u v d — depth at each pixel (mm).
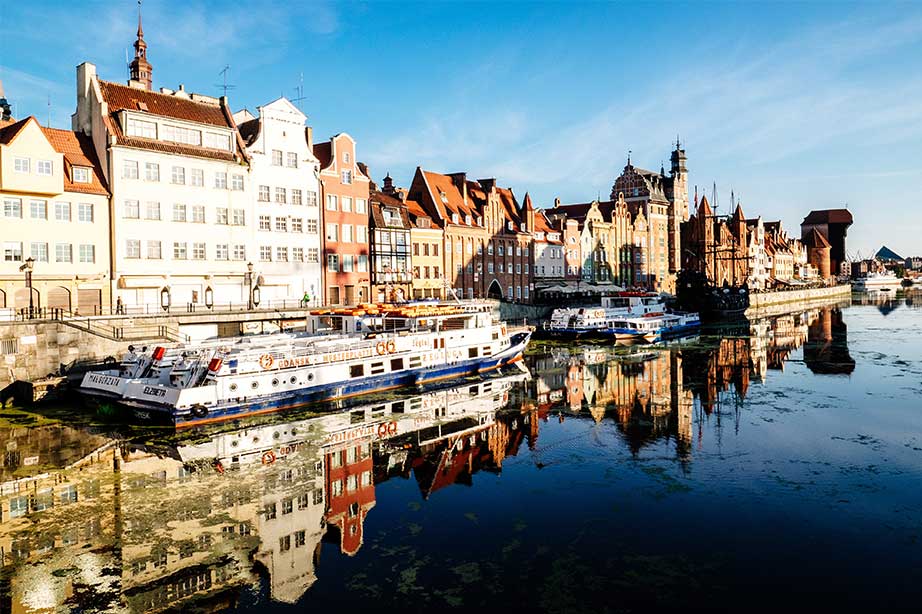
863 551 19328
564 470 27109
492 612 16219
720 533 20688
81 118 56188
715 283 133500
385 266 74188
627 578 17906
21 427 33438
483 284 91688
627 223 128250
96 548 19828
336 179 69438
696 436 31953
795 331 83500
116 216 52281
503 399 41375
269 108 63094
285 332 54844
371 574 18234
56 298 49500
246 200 60938
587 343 72125
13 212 47250
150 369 36719
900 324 90688
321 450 30000
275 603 16703
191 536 20672
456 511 22781
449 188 91250
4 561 18984
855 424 33594
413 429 33812
